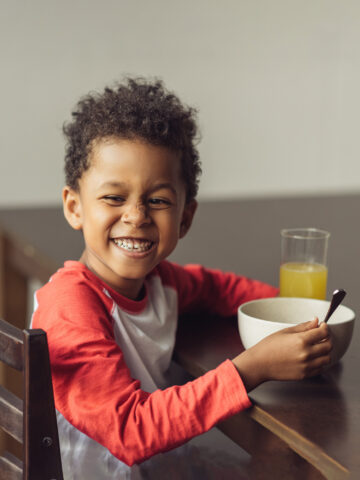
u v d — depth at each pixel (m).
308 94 3.37
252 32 3.22
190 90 3.22
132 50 3.10
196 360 0.98
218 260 1.45
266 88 3.31
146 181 0.96
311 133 3.43
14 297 2.04
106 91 1.10
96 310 0.94
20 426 0.77
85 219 1.01
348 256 1.50
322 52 3.33
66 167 1.08
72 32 3.01
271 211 1.99
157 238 0.99
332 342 0.89
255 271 1.38
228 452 1.08
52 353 0.89
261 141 3.38
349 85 3.41
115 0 3.03
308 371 0.85
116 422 0.84
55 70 3.03
